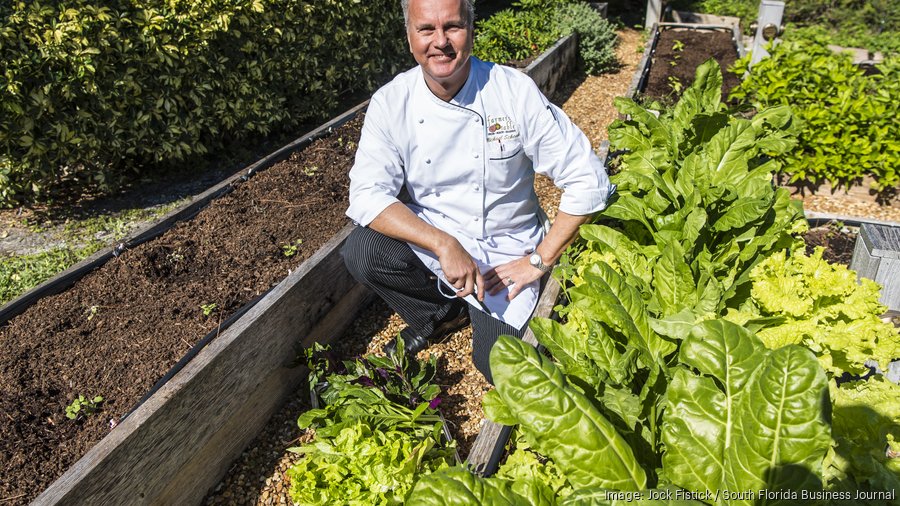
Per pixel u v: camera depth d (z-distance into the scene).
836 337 2.39
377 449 2.41
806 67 5.44
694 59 8.70
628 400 2.13
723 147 3.35
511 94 2.82
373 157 2.93
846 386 2.41
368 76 7.71
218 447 2.78
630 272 2.86
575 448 1.84
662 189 3.18
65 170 5.61
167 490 2.52
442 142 2.86
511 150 2.87
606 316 2.35
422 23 2.50
